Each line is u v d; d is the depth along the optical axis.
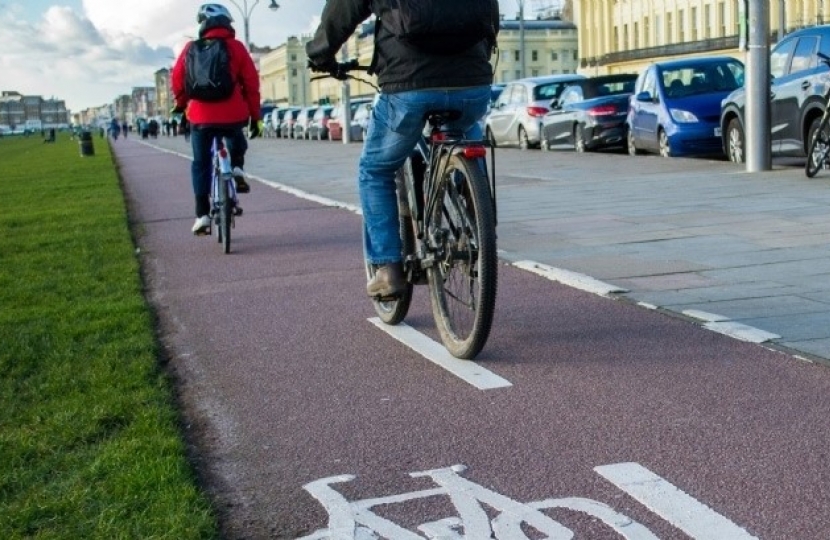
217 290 8.49
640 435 4.41
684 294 7.11
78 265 10.28
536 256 9.05
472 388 5.25
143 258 10.77
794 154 15.94
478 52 5.61
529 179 18.09
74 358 6.20
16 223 15.31
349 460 4.30
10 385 5.66
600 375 5.34
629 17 88.56
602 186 15.59
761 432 4.38
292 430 4.75
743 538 3.38
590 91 26.91
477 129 5.98
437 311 5.96
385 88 5.65
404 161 5.99
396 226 6.09
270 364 5.96
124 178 27.44
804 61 15.64
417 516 3.68
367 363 5.86
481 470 4.11
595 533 3.46
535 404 4.93
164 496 3.84
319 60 6.04
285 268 9.43
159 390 5.37
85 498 3.86
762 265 8.08
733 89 21.08
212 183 10.84
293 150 42.31
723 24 73.81
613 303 6.97
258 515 3.77
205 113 10.62
